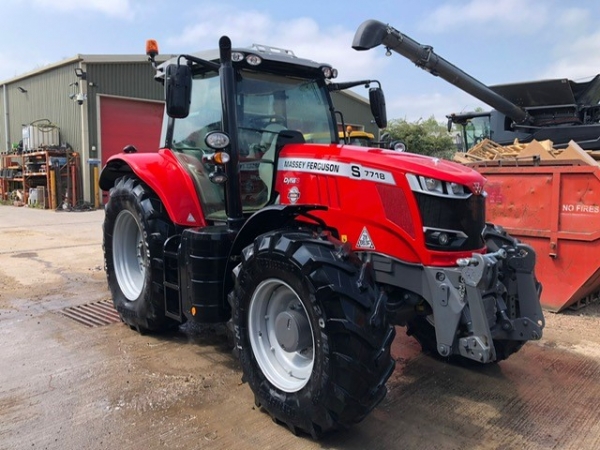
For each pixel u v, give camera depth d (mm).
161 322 4137
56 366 3666
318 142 4055
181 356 3887
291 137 3643
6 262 7324
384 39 5934
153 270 3988
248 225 3176
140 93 17641
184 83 3207
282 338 2945
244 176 3637
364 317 2566
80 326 4551
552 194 5082
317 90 4121
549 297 5191
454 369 3756
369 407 2594
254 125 3707
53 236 10039
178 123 4211
